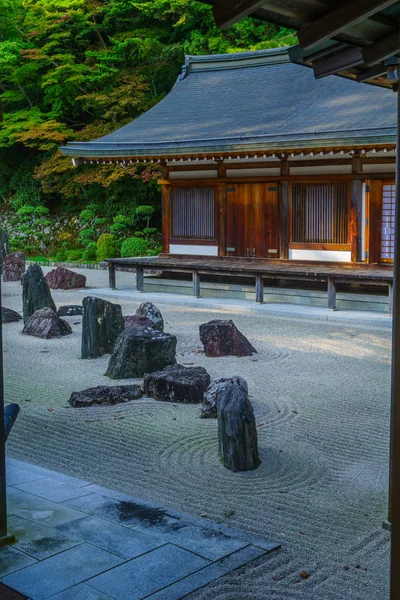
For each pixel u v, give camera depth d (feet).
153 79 91.45
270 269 48.57
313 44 10.77
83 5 89.10
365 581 13.29
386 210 48.65
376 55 12.21
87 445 21.45
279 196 52.90
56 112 92.58
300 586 12.84
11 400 26.55
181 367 28.68
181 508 16.85
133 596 11.65
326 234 50.83
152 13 89.81
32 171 98.53
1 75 98.17
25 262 75.41
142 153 53.52
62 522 14.64
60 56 87.25
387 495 17.84
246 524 15.96
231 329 34.71
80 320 45.73
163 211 59.67
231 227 56.03
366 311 46.06
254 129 52.01
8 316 45.37
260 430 23.03
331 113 50.93
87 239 84.89
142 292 57.16
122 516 15.03
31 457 20.31
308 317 45.16
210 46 88.63
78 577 12.25
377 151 46.57
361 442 21.89
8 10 92.07
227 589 12.22
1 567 12.57
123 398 26.32
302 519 16.31
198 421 23.98
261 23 90.22
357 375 30.55
